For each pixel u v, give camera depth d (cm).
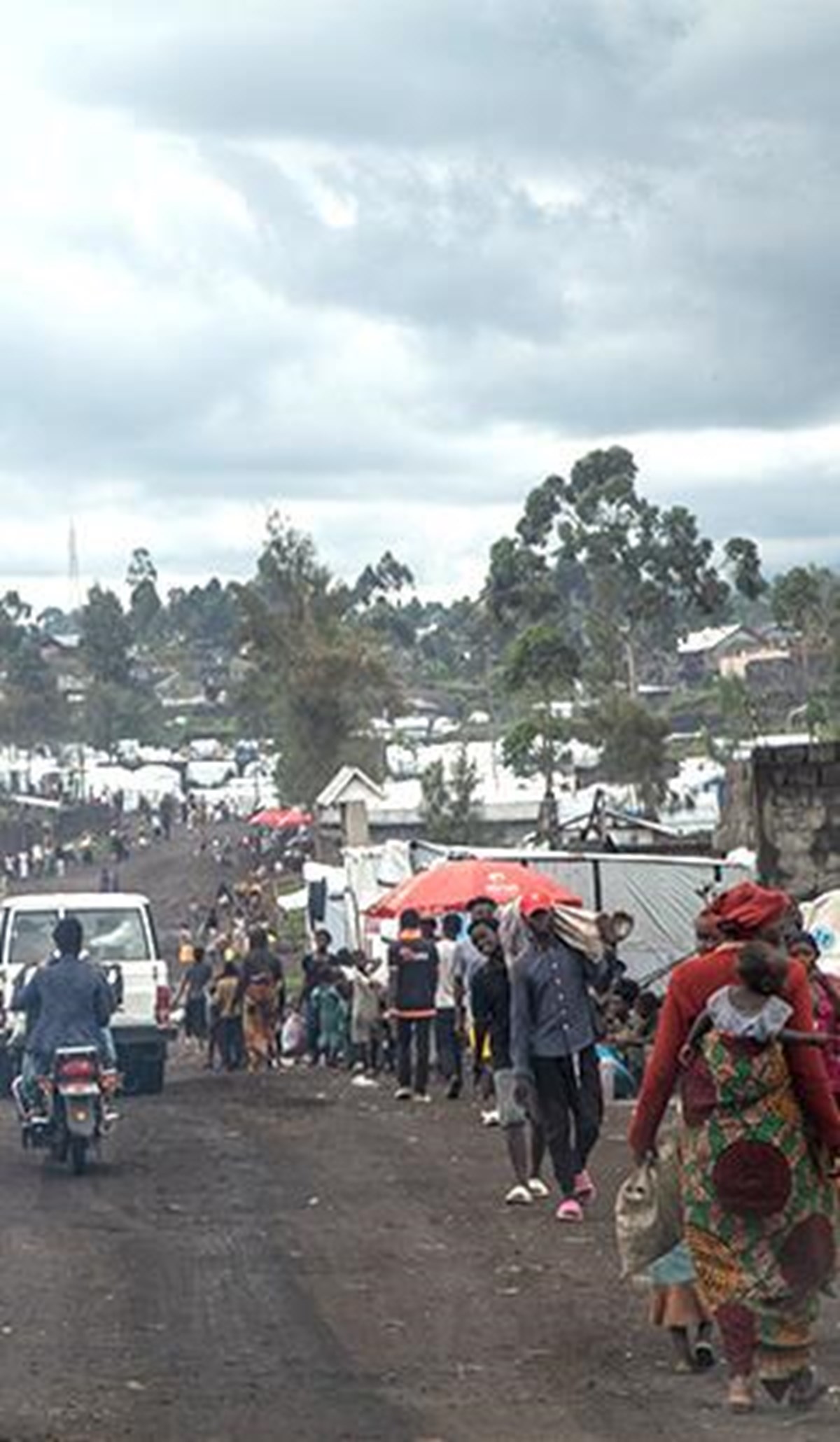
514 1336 1113
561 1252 1369
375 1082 2870
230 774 16012
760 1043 916
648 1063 975
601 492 9912
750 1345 920
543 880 2670
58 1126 1848
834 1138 916
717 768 8312
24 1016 2084
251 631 8944
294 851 9431
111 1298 1227
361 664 8850
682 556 9919
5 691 17225
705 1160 922
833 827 3275
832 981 1188
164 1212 1591
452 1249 1391
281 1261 1353
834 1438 878
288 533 8994
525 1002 1495
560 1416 932
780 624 13362
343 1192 1691
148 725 19788
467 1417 934
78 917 2820
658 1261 1012
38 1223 1534
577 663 8538
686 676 18225
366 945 3956
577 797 7031
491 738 13175
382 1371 1032
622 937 2528
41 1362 1054
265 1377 1018
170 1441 891
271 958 3403
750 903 949
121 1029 2752
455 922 2678
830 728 9594
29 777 14750
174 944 6525
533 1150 1616
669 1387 990
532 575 9925
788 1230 919
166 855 11112
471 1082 2775
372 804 6950
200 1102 2616
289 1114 2412
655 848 4006
